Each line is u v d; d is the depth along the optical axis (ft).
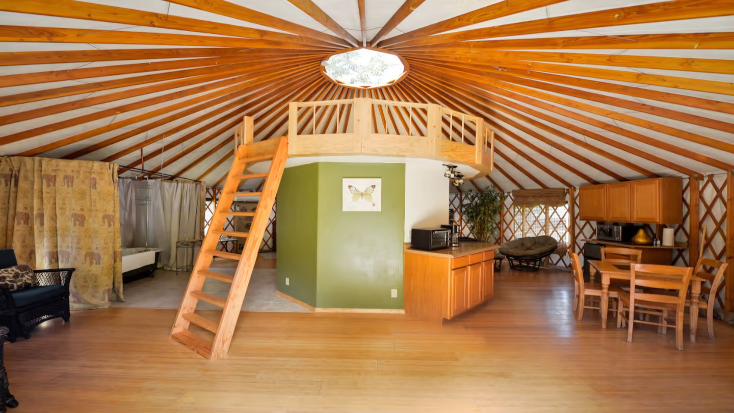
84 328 12.60
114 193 15.96
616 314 14.14
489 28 8.59
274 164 11.84
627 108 11.29
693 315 11.96
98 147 15.70
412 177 15.53
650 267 11.59
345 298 14.89
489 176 27.30
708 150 13.71
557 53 9.13
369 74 13.35
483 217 29.58
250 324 13.15
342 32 9.74
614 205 20.13
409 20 8.74
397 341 11.63
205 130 17.06
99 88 10.32
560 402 8.14
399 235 14.87
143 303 15.98
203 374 9.26
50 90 10.09
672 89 9.93
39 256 14.51
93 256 15.24
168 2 7.06
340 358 10.31
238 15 7.64
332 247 14.85
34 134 12.74
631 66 8.69
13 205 14.47
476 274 15.01
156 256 24.59
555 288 19.51
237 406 7.84
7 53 8.12
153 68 9.81
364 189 14.87
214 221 12.73
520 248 26.16
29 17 6.95
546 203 26.43
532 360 10.32
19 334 11.39
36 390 8.38
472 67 11.40
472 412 7.71
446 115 16.99
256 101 14.80
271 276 22.24
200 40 8.64
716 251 15.94
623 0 6.78
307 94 15.21
